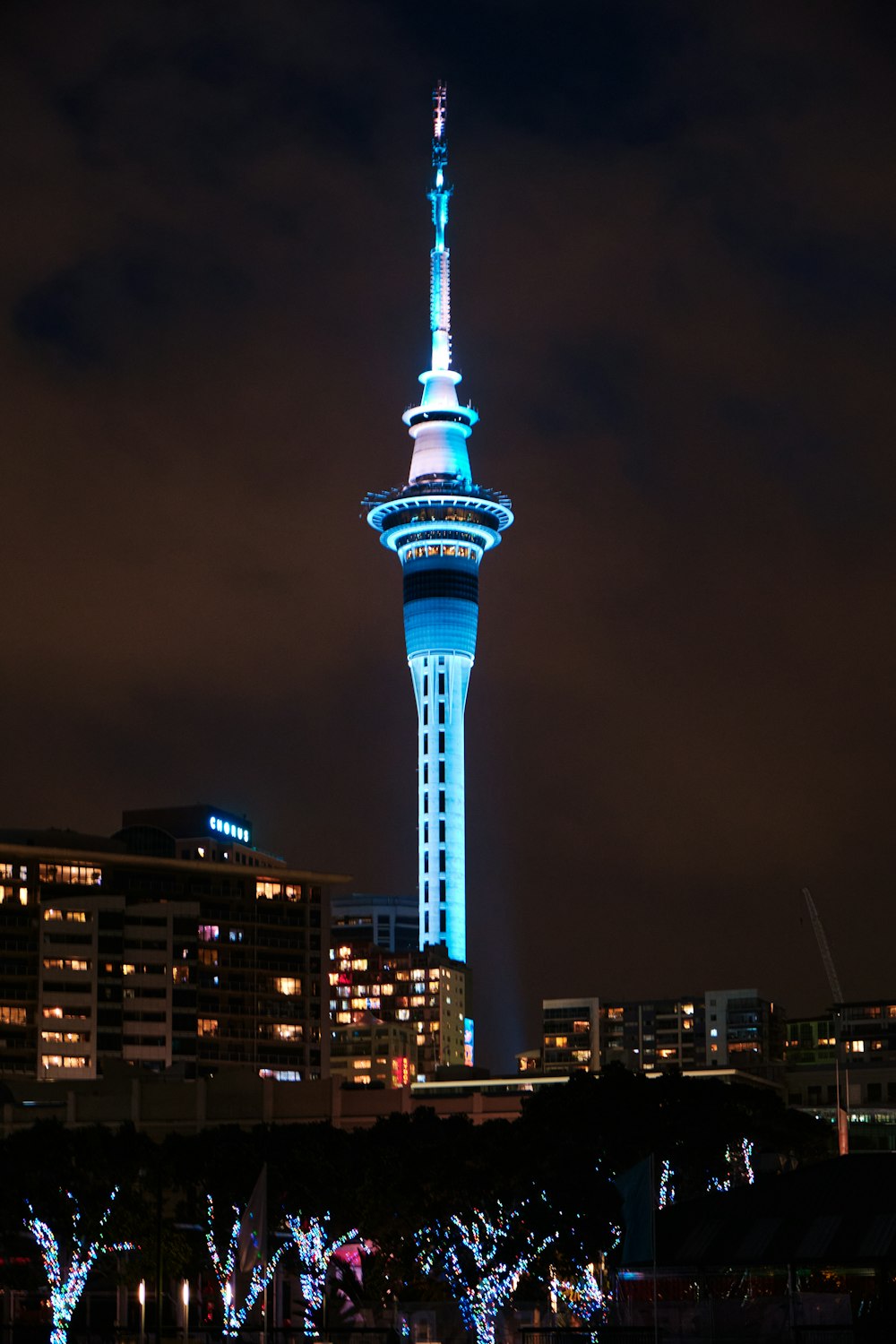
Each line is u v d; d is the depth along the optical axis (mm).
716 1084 147500
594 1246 135750
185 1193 165750
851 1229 104812
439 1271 141250
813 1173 111938
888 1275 102500
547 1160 139625
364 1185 141750
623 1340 103125
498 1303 137875
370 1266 146000
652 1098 143500
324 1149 148750
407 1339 137125
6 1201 148625
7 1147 151500
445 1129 152875
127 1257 156500
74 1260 149625
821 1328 93812
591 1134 140375
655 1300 100875
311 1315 149000
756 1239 106812
